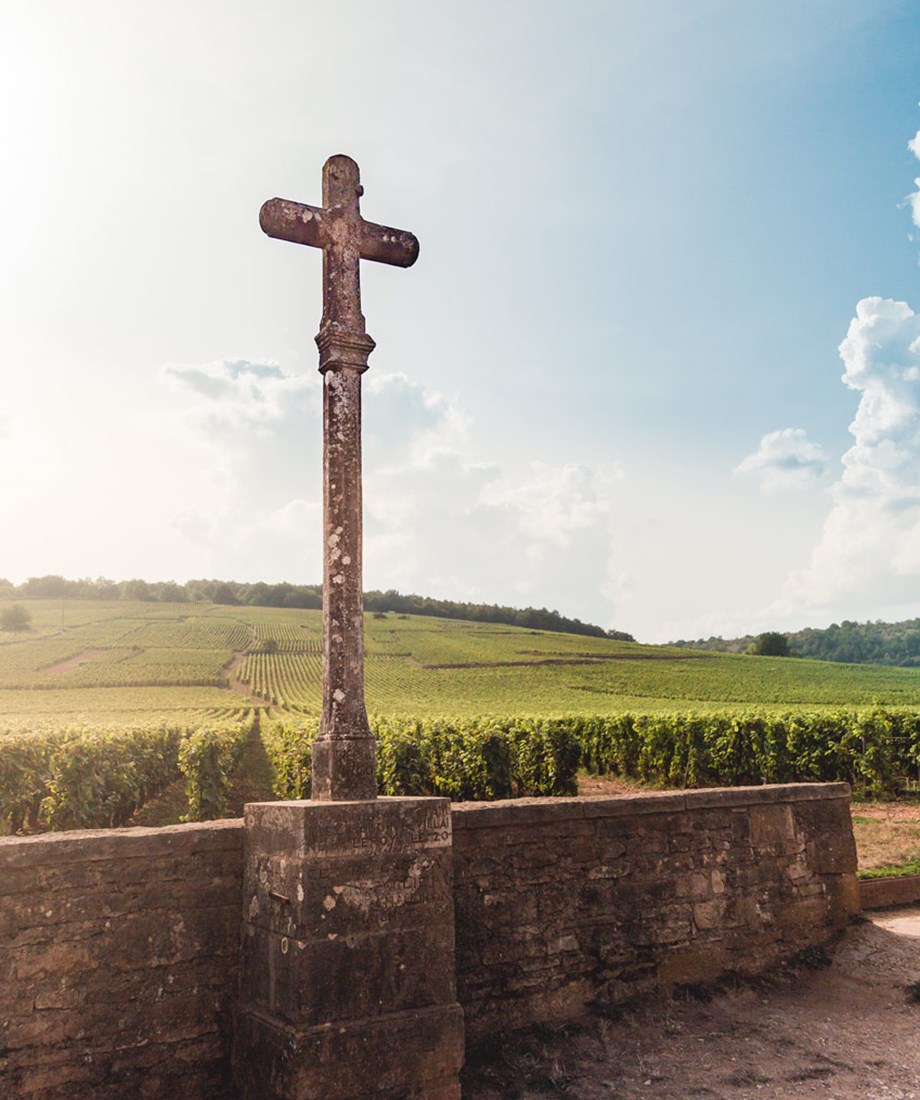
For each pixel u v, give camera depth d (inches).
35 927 180.5
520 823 241.3
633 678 2982.3
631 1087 209.2
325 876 179.5
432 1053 184.1
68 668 3361.2
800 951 292.2
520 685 2802.7
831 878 308.3
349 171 227.9
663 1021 245.8
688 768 810.8
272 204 215.5
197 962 195.3
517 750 740.7
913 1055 225.6
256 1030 183.2
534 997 235.9
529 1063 219.3
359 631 209.9
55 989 180.5
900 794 715.4
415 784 615.8
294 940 176.6
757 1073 216.2
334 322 216.7
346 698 205.5
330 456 213.3
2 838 187.3
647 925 260.2
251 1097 182.9
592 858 253.9
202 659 3646.7
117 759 586.9
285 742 756.0
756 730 771.4
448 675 3061.0
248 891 196.9
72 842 185.6
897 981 271.0
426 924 190.2
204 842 199.6
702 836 277.9
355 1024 177.2
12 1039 175.5
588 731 956.0
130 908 190.4
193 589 6845.5
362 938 181.5
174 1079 189.0
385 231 228.5
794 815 302.7
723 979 270.2
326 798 197.9
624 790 828.0
